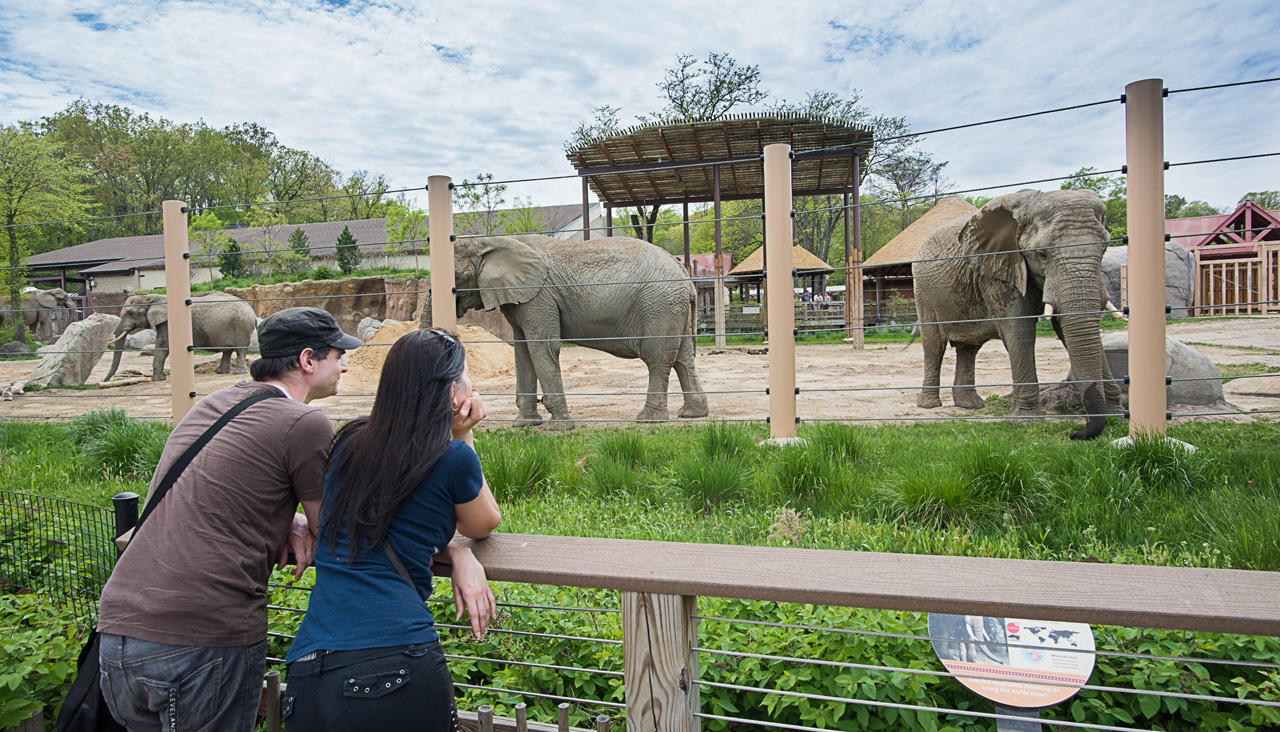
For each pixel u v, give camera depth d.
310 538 2.41
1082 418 7.59
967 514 4.64
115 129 84.31
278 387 2.44
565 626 3.15
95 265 54.47
